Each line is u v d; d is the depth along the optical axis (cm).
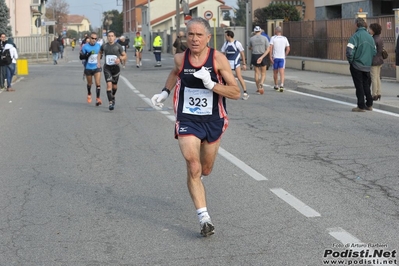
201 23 793
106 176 1168
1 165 1280
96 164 1277
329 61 3700
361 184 1068
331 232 811
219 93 792
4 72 3016
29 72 4606
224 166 1230
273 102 2342
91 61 2278
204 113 807
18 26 7644
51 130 1736
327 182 1086
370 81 2019
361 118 1881
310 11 6956
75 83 3459
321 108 2142
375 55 2061
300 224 848
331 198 979
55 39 6125
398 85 2744
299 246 762
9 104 2408
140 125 1802
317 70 3894
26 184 1116
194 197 802
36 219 902
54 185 1106
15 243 798
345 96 2381
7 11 4731
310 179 1110
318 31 3891
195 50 793
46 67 5422
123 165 1261
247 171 1181
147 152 1394
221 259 724
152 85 3222
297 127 1722
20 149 1455
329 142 1481
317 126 1736
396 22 2906
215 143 828
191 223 870
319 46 3894
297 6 6962
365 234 803
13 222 888
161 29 10612
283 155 1334
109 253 755
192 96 808
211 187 1064
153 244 784
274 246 764
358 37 1950
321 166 1217
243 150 1394
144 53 8569
